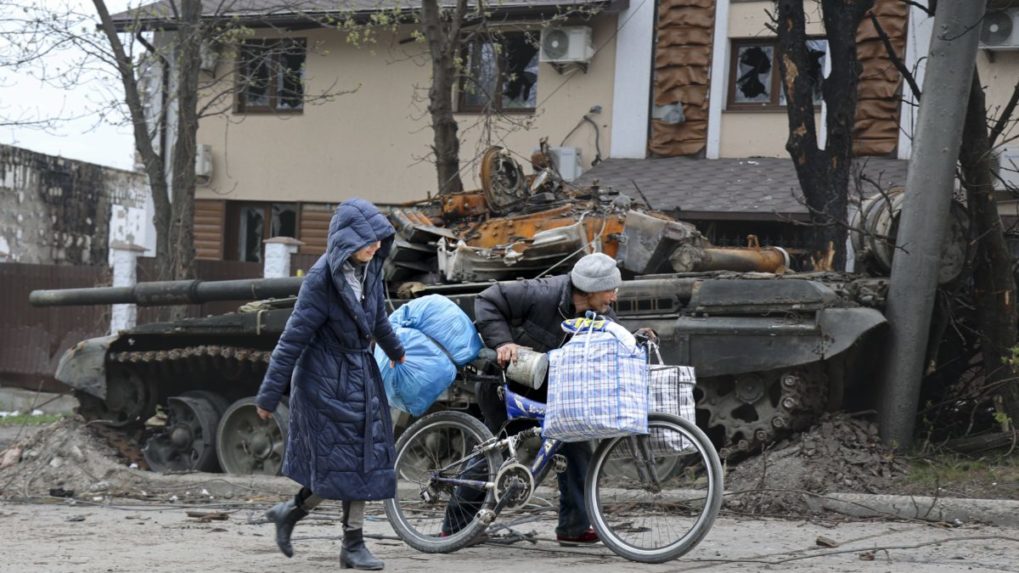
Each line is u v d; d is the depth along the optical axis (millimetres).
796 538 13969
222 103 42000
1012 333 18828
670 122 36531
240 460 22984
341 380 10984
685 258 19438
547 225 19766
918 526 15266
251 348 23766
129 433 25422
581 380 11742
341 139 40750
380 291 11461
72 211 51969
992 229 18688
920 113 18328
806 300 17469
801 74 24031
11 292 39219
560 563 11750
